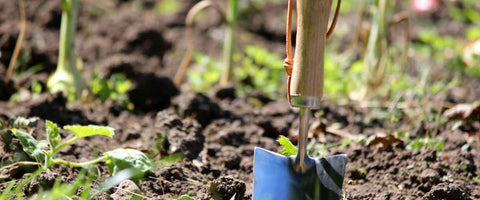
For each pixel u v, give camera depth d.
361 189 2.62
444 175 2.70
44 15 5.19
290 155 2.34
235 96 4.12
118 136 3.21
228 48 4.43
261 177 2.22
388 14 4.27
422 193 2.59
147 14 6.00
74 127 2.42
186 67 4.53
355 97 4.27
